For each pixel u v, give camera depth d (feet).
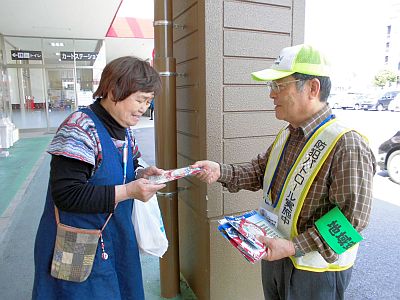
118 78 3.91
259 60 6.65
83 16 30.17
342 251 3.76
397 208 14.88
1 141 28.35
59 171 3.81
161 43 6.78
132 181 4.24
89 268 4.16
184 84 7.23
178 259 7.76
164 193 7.27
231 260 7.05
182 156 7.73
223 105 6.46
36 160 23.84
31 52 39.68
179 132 7.79
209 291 7.00
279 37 6.77
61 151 3.72
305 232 3.99
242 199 6.95
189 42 6.79
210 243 6.79
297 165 4.22
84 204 3.82
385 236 12.12
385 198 16.16
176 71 7.37
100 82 4.13
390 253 10.82
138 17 46.60
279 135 5.01
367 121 35.47
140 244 4.90
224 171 5.31
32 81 40.24
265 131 6.95
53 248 4.18
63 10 27.99
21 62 39.52
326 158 3.95
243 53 6.47
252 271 7.29
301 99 4.13
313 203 4.08
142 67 4.04
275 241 3.92
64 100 41.83
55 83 41.22
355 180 3.71
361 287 8.88
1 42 37.19
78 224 4.12
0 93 31.32
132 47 55.06
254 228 4.30
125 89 3.92
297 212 4.15
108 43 50.75
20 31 35.96
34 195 16.11
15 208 14.15
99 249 4.30
